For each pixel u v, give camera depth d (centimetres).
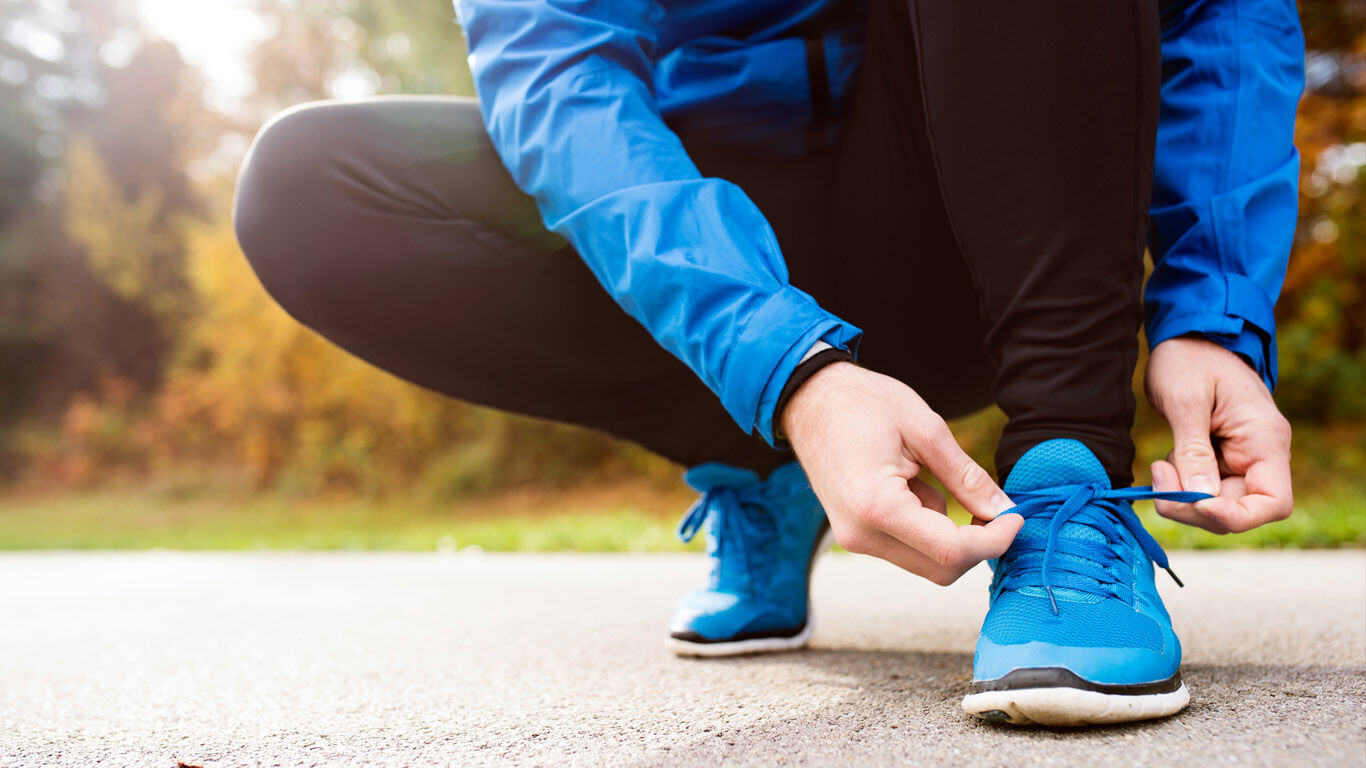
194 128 1137
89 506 1021
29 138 1558
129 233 1234
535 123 81
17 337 1433
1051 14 69
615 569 277
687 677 104
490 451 723
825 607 168
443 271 100
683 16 98
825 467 63
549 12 82
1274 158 84
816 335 64
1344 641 103
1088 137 70
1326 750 59
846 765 64
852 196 99
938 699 83
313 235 99
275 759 76
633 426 115
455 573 280
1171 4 87
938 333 105
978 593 179
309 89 1026
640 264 71
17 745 85
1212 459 75
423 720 88
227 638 154
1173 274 83
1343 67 552
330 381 820
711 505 120
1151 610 72
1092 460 73
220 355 969
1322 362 521
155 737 86
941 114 74
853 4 99
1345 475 446
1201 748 61
